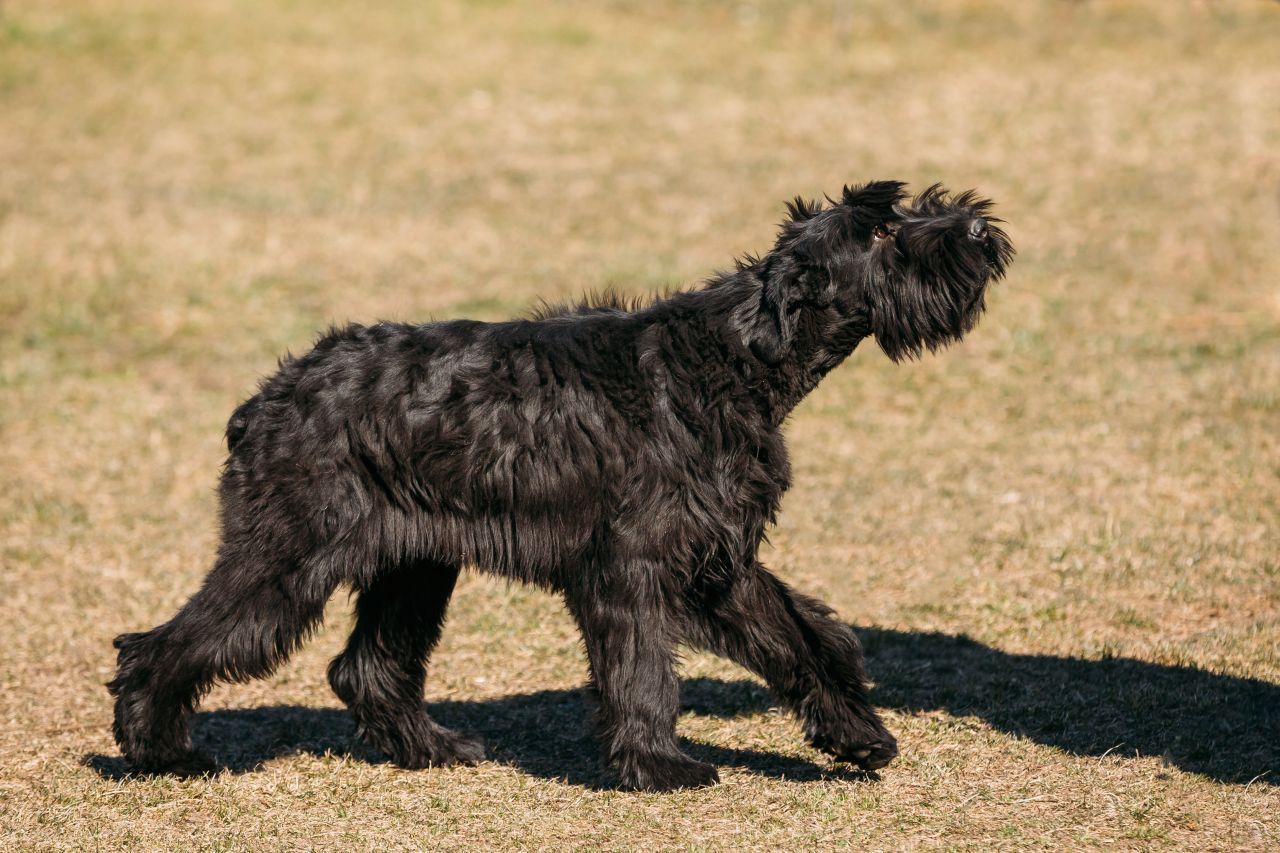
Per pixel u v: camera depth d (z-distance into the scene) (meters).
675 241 22.47
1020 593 11.51
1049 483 14.04
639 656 8.01
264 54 33.25
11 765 8.96
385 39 34.72
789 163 26.25
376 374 8.16
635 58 33.47
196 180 25.94
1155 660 10.00
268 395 8.32
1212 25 35.03
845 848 7.39
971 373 17.39
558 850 7.50
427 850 7.57
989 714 9.27
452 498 8.16
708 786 8.20
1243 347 17.59
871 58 33.16
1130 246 21.44
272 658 8.20
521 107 30.11
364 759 9.05
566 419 8.02
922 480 14.33
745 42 34.72
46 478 15.05
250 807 8.23
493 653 10.84
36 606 11.90
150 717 8.34
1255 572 11.65
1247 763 8.30
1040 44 34.00
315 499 8.05
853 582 11.95
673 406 7.94
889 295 7.99
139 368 18.39
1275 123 27.27
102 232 23.09
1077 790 8.01
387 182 25.94
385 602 8.81
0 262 21.59
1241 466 14.08
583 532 8.03
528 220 23.80
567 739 9.29
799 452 15.30
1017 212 23.14
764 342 7.88
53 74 31.34
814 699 8.13
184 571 12.75
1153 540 12.42
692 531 7.90
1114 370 17.11
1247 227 21.95
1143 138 26.70
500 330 8.34
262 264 21.92
